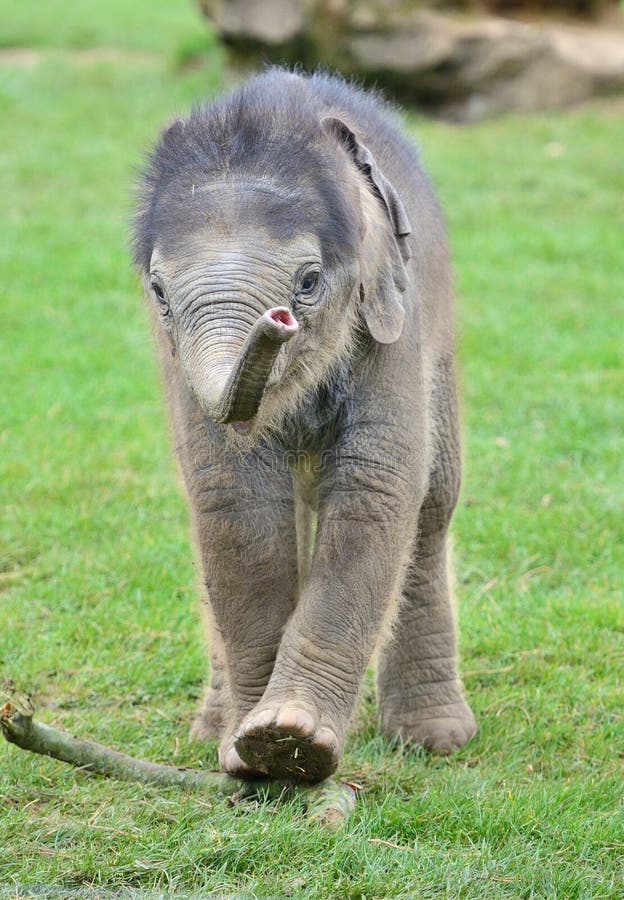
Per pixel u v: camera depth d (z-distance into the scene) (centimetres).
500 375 1720
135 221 776
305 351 739
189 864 741
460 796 831
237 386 614
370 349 791
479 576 1251
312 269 710
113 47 3859
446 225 1002
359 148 787
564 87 2973
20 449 1500
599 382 1711
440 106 2984
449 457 955
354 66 2945
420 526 962
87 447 1514
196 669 1057
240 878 737
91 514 1343
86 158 2747
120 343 1869
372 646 790
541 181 2555
